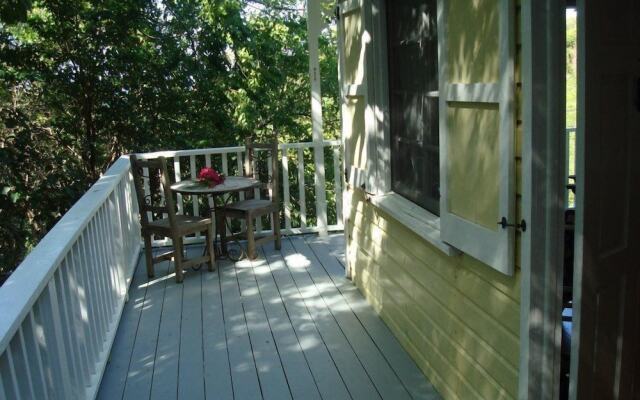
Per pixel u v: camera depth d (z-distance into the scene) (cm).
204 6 973
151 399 302
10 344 181
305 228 609
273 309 414
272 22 1152
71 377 260
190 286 468
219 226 536
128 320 404
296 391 304
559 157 197
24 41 905
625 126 202
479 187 228
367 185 385
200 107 1000
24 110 913
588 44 182
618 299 214
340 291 445
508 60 199
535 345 208
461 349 269
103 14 886
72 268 278
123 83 938
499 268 217
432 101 298
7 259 809
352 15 395
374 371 321
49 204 861
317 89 586
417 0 309
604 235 202
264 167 911
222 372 327
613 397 220
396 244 350
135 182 477
